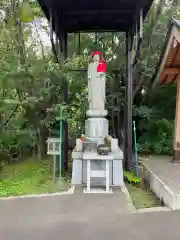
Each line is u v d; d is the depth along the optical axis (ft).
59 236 10.98
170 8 33.35
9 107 25.67
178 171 21.20
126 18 24.40
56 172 23.70
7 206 14.98
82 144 20.90
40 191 18.25
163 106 36.14
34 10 28.48
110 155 18.89
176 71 25.67
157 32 33.53
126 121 25.85
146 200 17.17
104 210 14.26
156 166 23.79
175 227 11.84
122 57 34.55
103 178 19.76
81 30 26.37
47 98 26.76
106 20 24.76
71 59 26.43
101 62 22.41
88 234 11.16
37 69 25.59
